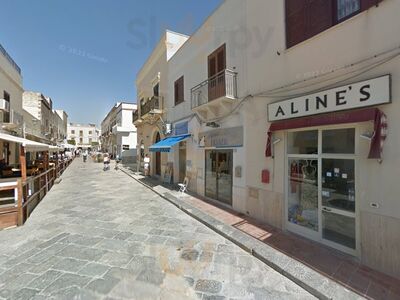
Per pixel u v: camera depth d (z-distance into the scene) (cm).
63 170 1966
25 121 1633
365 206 370
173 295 301
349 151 400
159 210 716
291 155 514
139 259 396
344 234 410
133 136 3170
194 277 343
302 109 468
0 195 689
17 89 1455
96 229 542
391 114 336
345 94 390
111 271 356
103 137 5578
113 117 3922
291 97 500
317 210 459
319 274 337
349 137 401
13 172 999
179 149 1162
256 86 602
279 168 534
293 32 502
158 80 1416
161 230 537
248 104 630
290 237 482
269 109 551
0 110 1135
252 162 616
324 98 424
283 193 524
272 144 545
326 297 288
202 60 889
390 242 338
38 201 811
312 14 460
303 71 474
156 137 1527
